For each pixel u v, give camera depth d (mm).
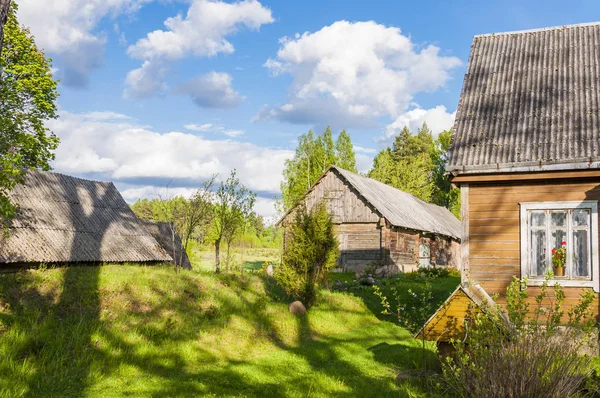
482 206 13031
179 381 9305
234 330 13109
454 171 12984
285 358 11695
